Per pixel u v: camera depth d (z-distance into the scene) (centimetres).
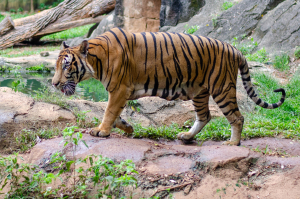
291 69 1120
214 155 488
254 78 1041
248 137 656
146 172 459
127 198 427
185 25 1669
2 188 426
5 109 585
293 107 859
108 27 1967
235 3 1616
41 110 617
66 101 690
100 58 511
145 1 1883
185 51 537
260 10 1405
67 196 417
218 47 550
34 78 1273
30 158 504
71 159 480
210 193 442
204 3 1744
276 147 600
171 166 476
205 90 588
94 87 1151
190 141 625
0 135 540
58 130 579
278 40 1261
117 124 563
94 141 518
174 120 761
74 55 501
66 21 2128
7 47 2092
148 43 530
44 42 2328
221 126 732
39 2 4119
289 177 456
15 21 2131
